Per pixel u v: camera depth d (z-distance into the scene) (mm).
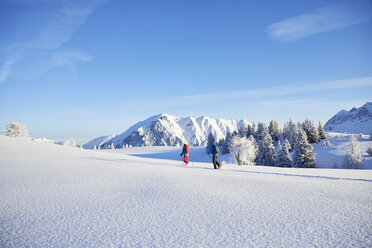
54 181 7301
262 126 102438
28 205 4609
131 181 7332
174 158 90250
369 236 3000
